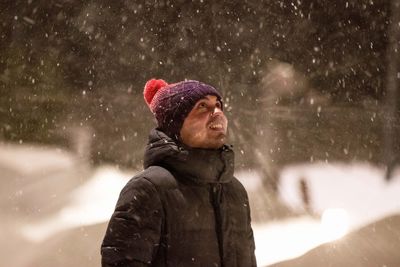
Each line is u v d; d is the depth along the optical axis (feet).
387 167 50.78
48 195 34.24
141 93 75.25
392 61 67.67
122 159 54.44
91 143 58.85
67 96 71.67
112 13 76.38
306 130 63.46
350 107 68.13
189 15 78.07
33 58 71.92
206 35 78.74
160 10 77.87
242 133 63.62
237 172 48.93
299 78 73.61
